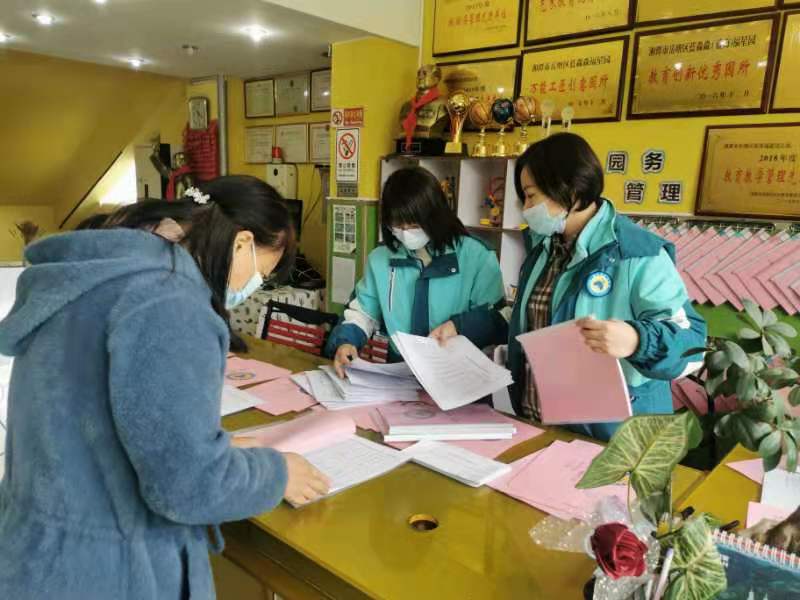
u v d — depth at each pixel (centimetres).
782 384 70
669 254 129
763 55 208
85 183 596
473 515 94
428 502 97
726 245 219
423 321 172
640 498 63
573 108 259
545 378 117
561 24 259
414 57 312
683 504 100
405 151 290
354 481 103
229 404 141
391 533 88
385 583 76
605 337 103
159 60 381
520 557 82
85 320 65
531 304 148
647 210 242
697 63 223
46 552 65
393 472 108
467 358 142
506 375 134
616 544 59
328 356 196
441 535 88
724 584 58
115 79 462
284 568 90
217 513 66
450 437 123
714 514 96
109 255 68
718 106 220
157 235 73
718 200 223
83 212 611
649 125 238
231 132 456
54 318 66
